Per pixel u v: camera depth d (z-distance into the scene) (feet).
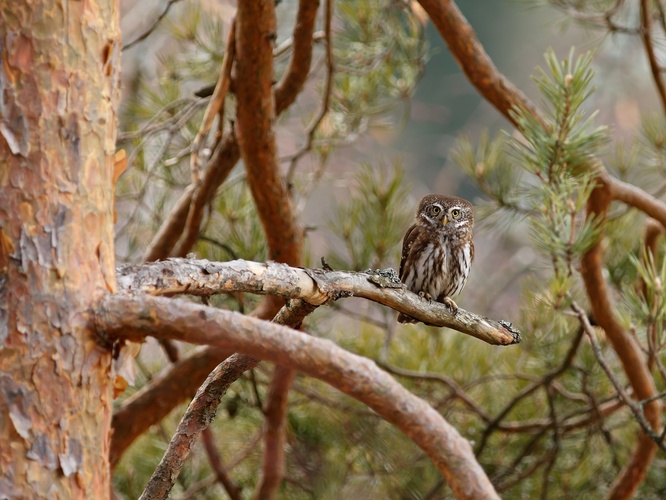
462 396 40.14
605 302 31.04
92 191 14.03
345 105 43.04
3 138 13.61
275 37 26.99
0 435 13.29
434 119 78.07
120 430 30.91
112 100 14.55
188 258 16.62
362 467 42.22
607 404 41.24
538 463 40.63
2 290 13.47
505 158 37.27
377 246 37.73
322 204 68.23
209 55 41.45
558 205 25.50
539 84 25.88
